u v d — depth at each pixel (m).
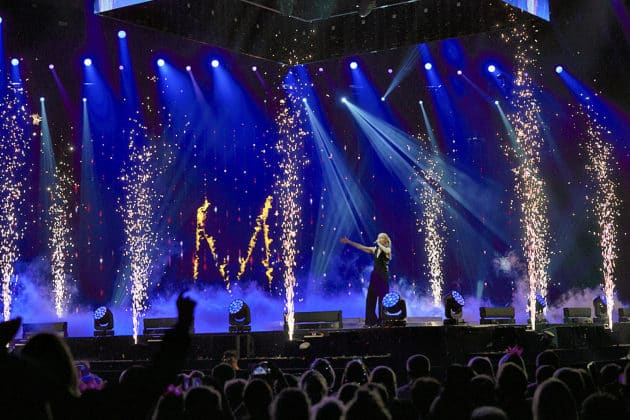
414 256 20.98
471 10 12.45
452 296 11.77
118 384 2.64
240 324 12.46
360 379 6.15
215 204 20.66
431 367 11.00
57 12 16.75
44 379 2.50
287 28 13.86
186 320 2.68
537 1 12.33
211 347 12.16
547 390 3.50
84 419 2.59
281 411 3.47
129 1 11.25
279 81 20.23
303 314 12.74
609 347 12.94
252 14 12.88
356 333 11.48
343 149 20.88
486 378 4.62
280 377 5.66
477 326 11.70
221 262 20.72
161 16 11.91
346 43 14.17
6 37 17.12
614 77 17.88
